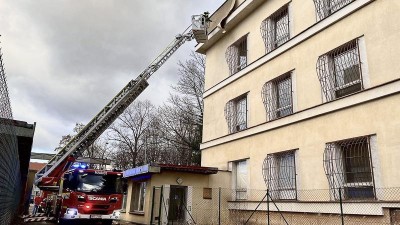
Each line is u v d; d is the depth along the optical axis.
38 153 46.28
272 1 18.52
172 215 19.06
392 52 11.42
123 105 23.98
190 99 42.44
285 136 15.84
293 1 16.98
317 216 13.23
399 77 10.99
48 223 21.47
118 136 57.91
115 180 19.97
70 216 18.50
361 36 12.77
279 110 16.94
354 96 12.43
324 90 14.12
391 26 11.61
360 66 12.58
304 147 14.57
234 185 19.52
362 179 11.83
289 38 17.03
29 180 30.88
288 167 15.55
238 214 17.86
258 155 17.59
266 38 18.59
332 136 13.23
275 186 15.99
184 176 19.62
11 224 15.29
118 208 19.64
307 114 14.55
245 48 21.28
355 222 11.62
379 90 11.54
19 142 16.19
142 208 21.08
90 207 18.77
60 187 20.83
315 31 14.95
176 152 47.50
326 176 13.15
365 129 11.90
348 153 12.61
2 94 6.10
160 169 18.78
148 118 58.41
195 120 41.19
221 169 20.73
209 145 22.52
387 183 10.85
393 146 10.85
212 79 24.02
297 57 15.95
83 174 19.39
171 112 43.94
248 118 19.14
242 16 20.95
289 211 14.65
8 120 7.67
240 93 20.22
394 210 10.48
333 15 14.09
